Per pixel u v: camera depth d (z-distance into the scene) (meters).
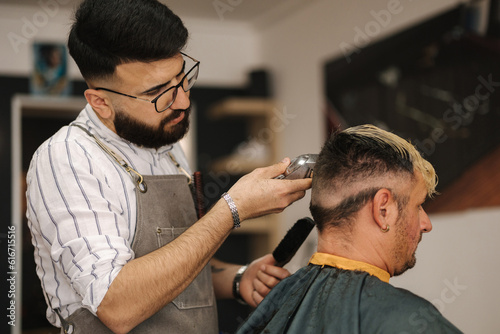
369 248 1.12
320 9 3.53
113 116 1.24
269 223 3.89
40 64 3.62
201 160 4.11
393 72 2.93
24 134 4.04
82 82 3.71
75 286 1.12
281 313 1.13
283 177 1.25
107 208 1.17
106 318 1.09
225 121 4.19
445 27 2.59
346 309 1.03
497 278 2.35
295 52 3.81
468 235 2.51
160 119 1.23
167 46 1.16
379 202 1.10
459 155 2.54
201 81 4.11
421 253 2.83
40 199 1.18
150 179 1.29
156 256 1.11
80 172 1.17
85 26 1.17
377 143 1.12
